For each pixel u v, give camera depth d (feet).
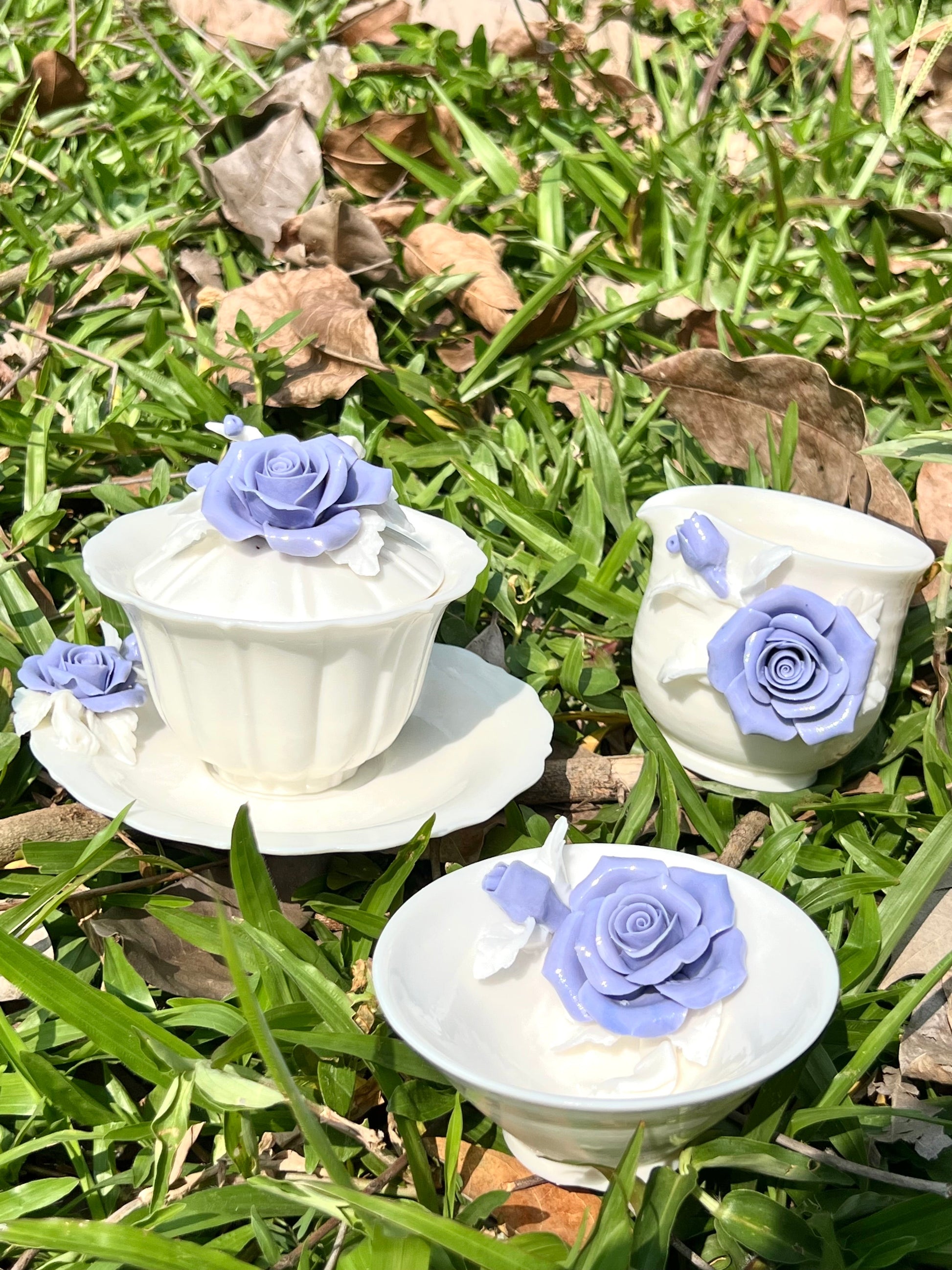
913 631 1.80
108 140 2.74
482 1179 1.26
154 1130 1.15
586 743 1.76
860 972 1.39
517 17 3.11
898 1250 1.20
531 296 2.28
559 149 2.61
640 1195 1.21
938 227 2.40
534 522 1.91
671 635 1.58
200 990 1.38
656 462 2.08
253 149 2.34
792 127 2.80
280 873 1.49
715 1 3.20
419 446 2.05
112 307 2.23
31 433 1.94
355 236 2.19
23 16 3.28
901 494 1.82
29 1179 1.31
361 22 3.06
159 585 1.38
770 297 2.33
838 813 1.61
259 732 1.39
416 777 1.52
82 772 1.44
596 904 1.26
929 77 2.91
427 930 1.25
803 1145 1.25
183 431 1.97
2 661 1.67
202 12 3.10
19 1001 1.40
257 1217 1.18
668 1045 1.21
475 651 1.75
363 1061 1.31
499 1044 1.23
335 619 1.33
